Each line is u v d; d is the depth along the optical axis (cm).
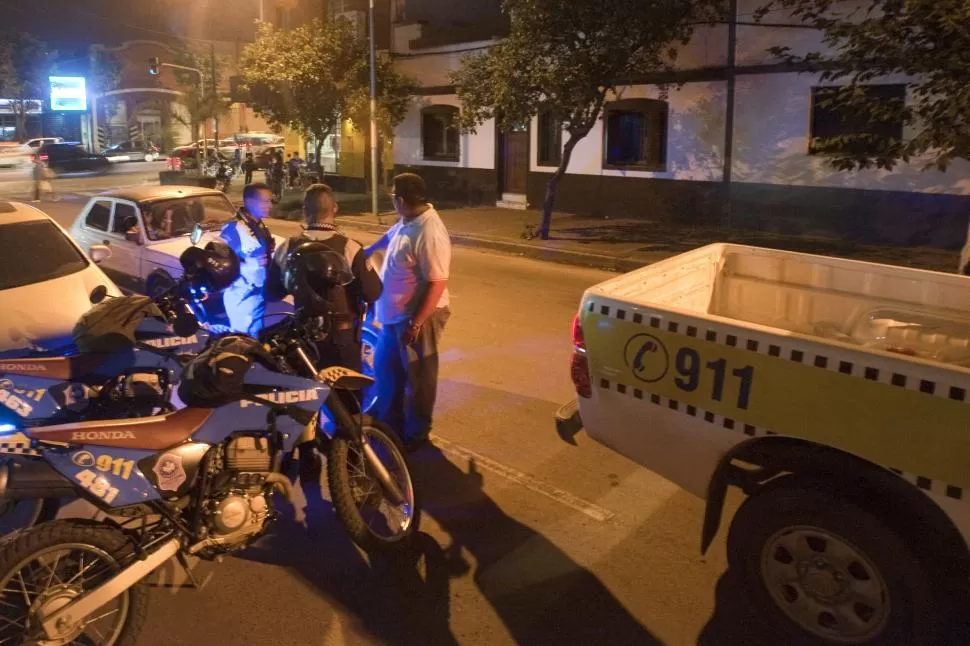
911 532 303
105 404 382
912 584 299
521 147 2111
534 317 960
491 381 713
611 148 1873
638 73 1438
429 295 494
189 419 348
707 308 522
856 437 310
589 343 395
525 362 771
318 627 365
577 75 1349
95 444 329
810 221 1548
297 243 467
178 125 5806
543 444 571
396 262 509
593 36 1337
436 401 659
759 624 365
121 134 6238
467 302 1047
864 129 1438
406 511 427
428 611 377
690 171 1720
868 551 307
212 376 343
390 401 542
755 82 1573
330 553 428
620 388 383
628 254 1374
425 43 2272
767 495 336
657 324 367
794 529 329
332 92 2123
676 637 357
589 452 557
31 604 315
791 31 1503
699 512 472
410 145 2402
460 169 2267
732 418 344
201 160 3578
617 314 383
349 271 412
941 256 1321
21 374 364
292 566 415
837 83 1448
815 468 325
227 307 562
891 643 308
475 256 1470
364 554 426
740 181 1638
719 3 1416
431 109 2289
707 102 1658
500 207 2155
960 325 436
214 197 1018
